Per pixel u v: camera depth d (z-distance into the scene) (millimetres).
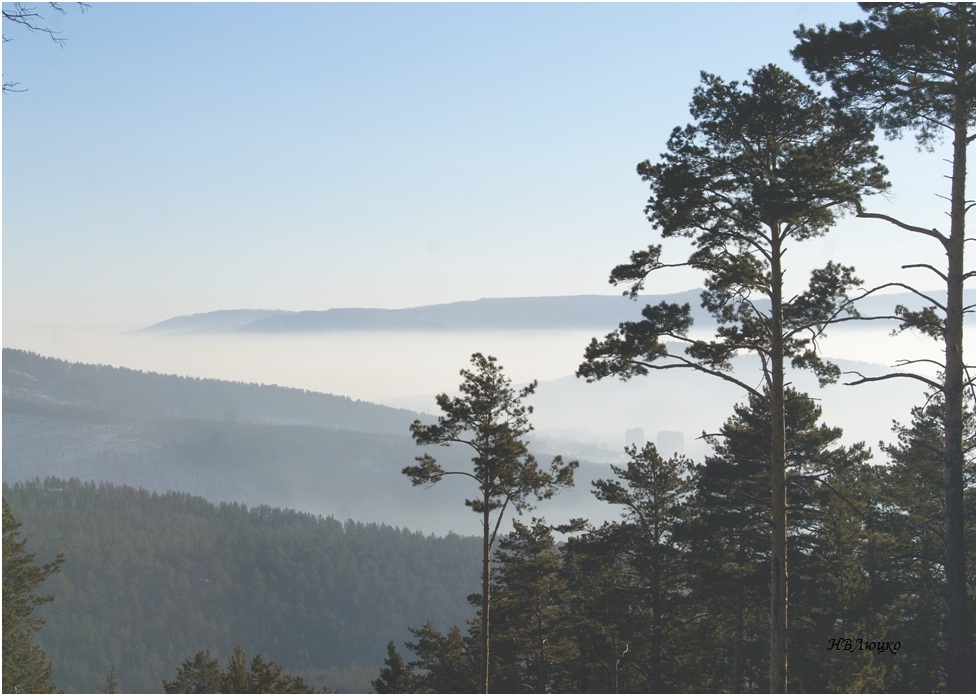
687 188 21406
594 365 22375
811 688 30359
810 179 20047
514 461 33406
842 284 21531
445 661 46625
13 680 34281
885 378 20891
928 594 32281
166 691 48531
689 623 40125
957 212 20328
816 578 31516
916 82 20328
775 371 21688
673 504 38812
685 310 22219
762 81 21297
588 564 39531
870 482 35281
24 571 36188
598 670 42281
